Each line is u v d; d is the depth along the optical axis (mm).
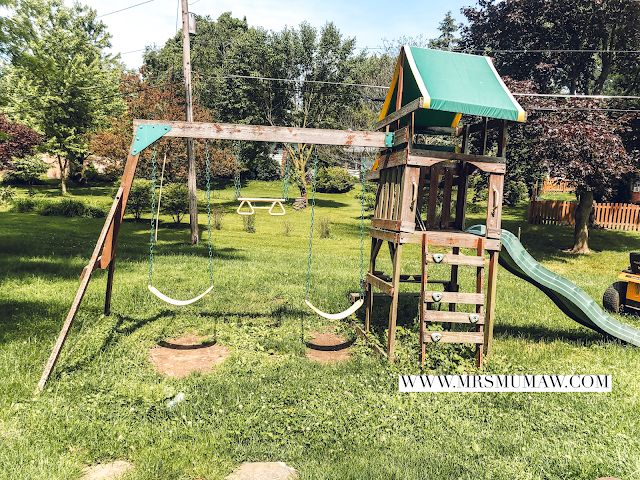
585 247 19734
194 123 6621
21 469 3826
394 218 6812
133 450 4168
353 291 10453
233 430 4527
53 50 35094
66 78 34156
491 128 7023
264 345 7043
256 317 8453
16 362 5766
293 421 4719
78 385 5383
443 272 14102
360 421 4793
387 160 7184
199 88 43812
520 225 25328
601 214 24922
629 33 19047
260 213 32094
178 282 10781
